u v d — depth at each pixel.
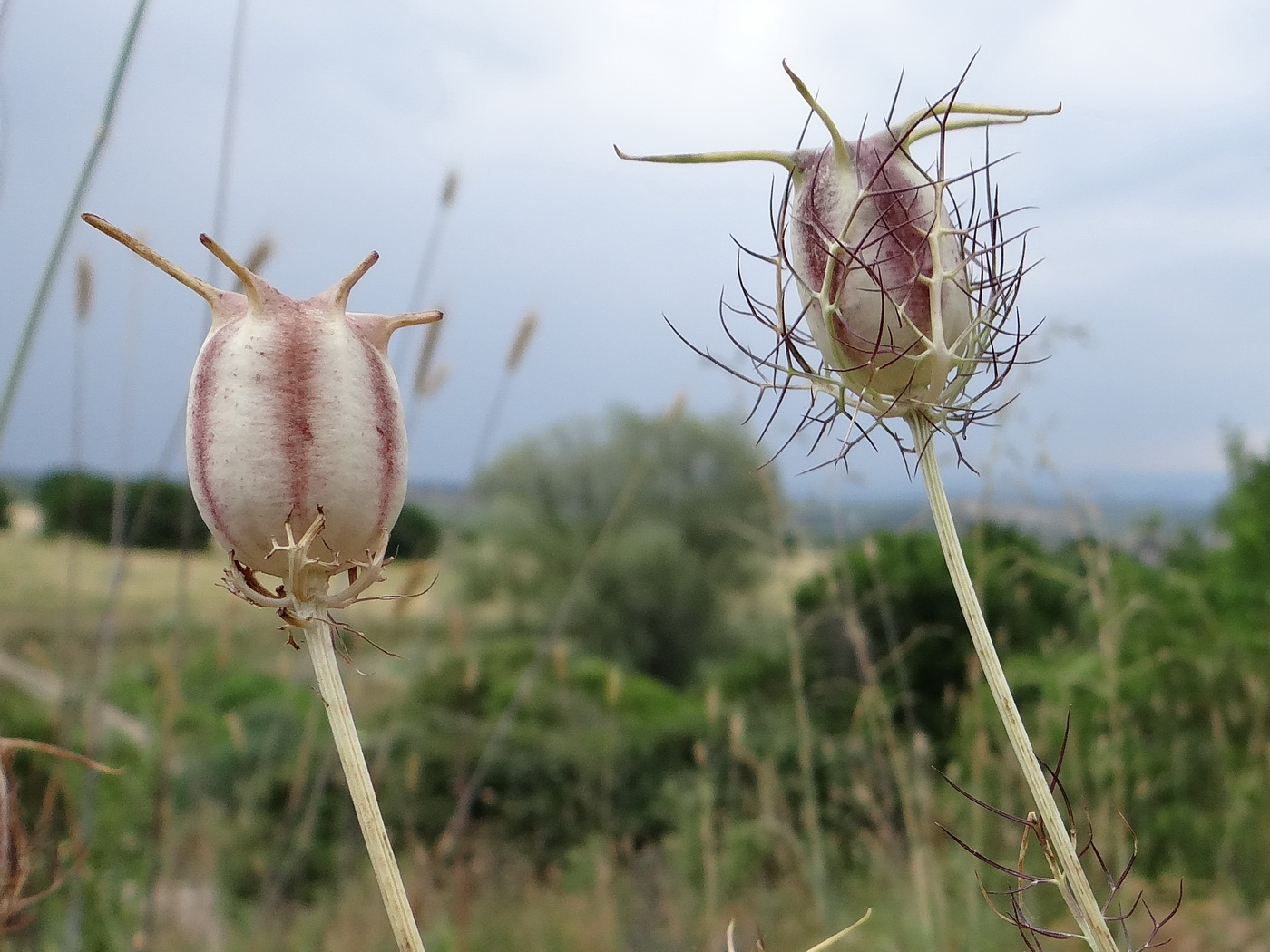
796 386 0.12
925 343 0.10
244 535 0.09
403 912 0.08
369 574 0.09
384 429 0.09
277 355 0.09
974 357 0.11
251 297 0.09
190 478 0.09
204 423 0.09
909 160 0.11
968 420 0.11
